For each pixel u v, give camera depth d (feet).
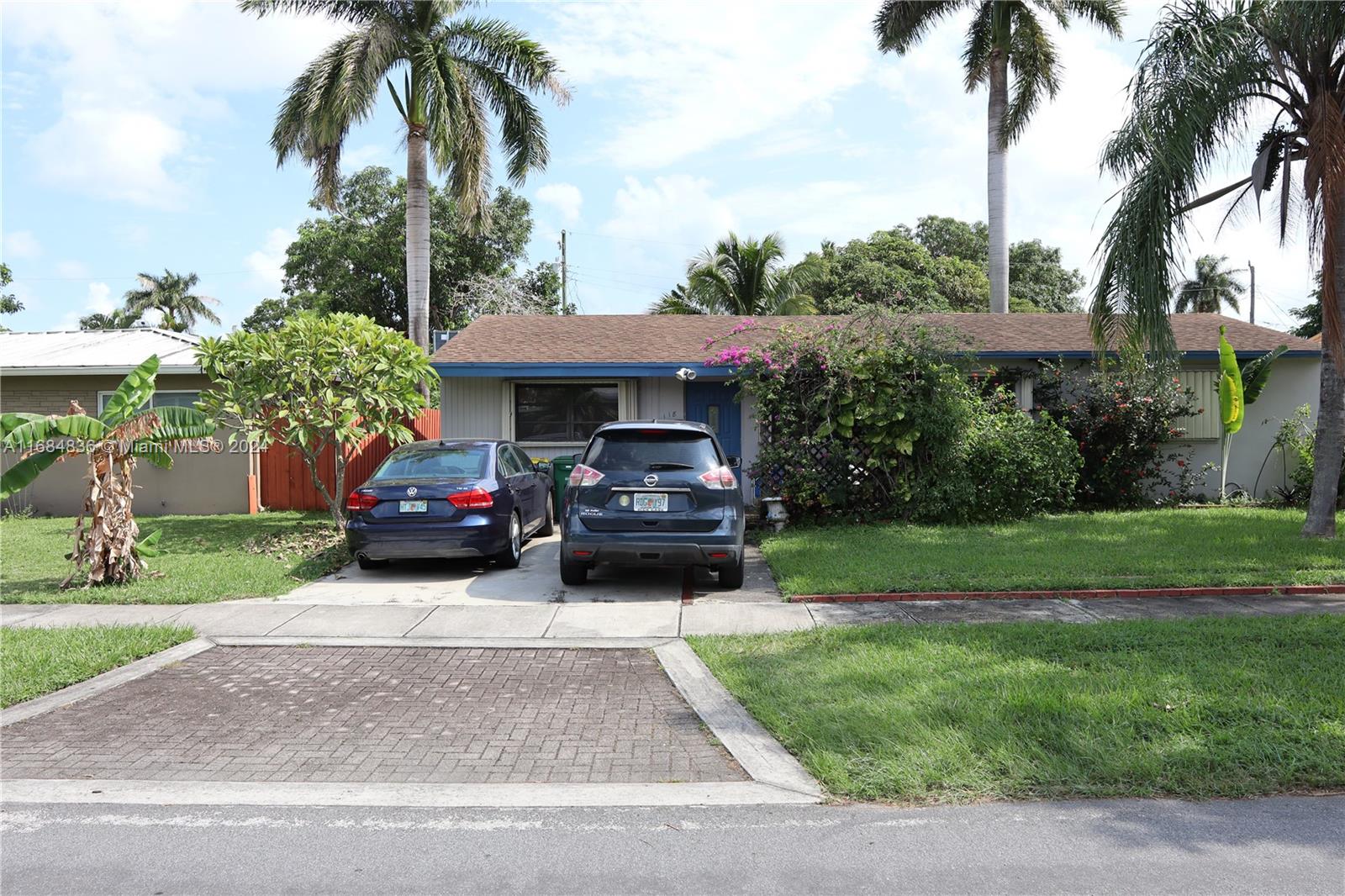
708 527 28.35
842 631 23.40
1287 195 35.88
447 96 63.82
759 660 21.35
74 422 29.66
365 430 41.81
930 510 41.63
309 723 17.98
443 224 110.32
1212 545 34.83
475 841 12.68
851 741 15.74
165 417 30.91
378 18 63.98
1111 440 47.39
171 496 52.08
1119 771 14.24
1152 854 11.94
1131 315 35.73
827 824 13.15
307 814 13.67
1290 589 27.73
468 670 21.72
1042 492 43.11
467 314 110.63
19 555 38.06
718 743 16.62
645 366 48.06
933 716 16.60
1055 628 23.04
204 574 32.48
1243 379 50.03
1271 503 49.57
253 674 21.48
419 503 31.71
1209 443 50.80
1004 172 81.20
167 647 23.61
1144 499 49.49
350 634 25.00
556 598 29.22
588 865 11.92
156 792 14.56
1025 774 14.26
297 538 41.50
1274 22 33.47
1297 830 12.57
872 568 31.37
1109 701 16.87
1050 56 79.30
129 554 31.22
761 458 42.68
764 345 47.62
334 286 110.22
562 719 18.07
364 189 110.01
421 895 11.12
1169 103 34.27
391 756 16.16
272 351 39.91
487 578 32.71
